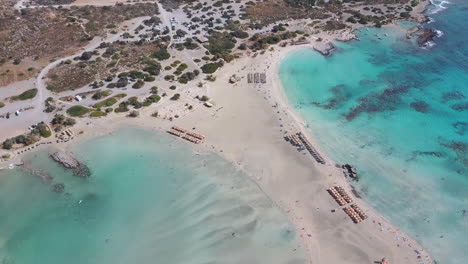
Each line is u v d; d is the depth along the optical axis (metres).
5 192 88.94
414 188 92.81
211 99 120.38
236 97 122.12
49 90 120.44
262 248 77.38
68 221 82.75
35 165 95.56
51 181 91.69
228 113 114.94
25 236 79.81
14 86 121.44
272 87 127.88
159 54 139.25
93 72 128.75
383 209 87.19
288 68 138.75
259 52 147.00
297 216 84.25
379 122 114.00
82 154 98.75
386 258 76.44
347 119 114.81
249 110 116.62
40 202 86.88
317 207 86.56
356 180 94.12
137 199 87.50
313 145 104.56
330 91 127.31
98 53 139.25
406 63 144.62
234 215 83.75
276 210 85.38
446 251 78.50
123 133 105.81
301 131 109.19
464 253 78.31
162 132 106.50
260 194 89.06
